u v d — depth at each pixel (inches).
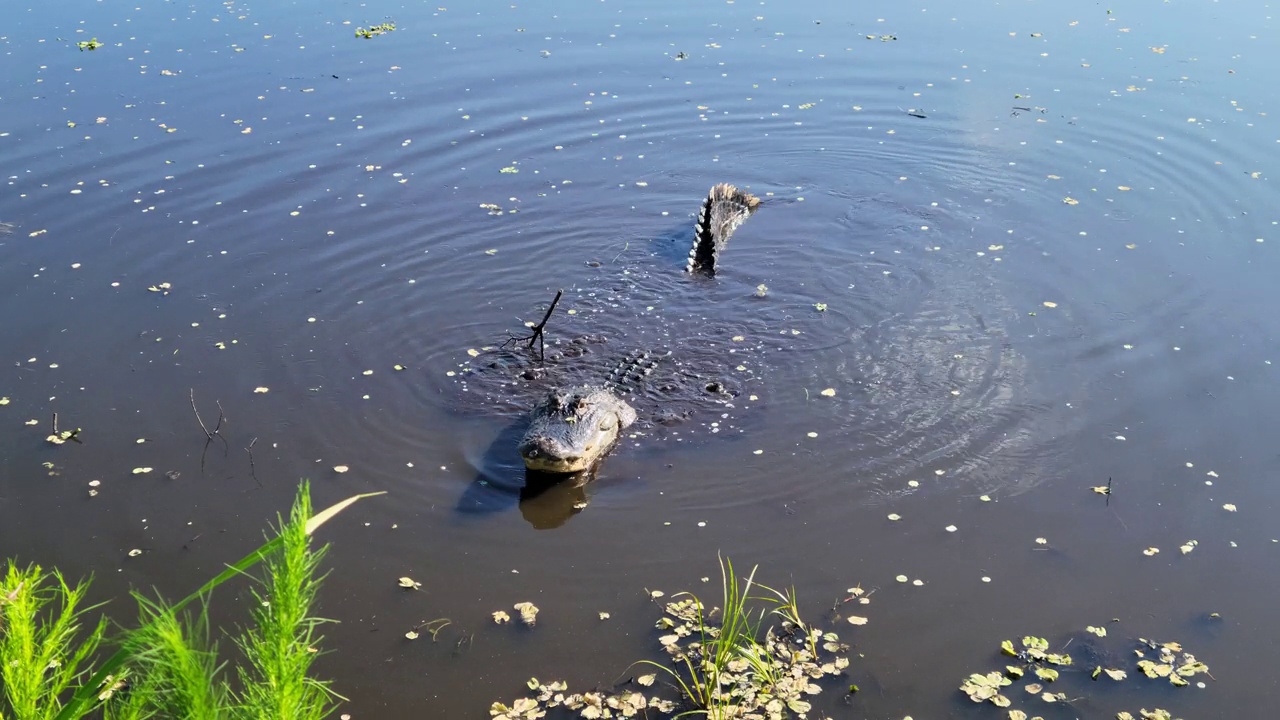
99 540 350.0
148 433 408.5
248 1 951.6
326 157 658.2
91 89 741.3
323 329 487.2
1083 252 546.3
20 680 194.7
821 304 510.9
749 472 387.2
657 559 341.1
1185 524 350.9
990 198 613.0
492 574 335.0
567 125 710.5
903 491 373.1
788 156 674.8
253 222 584.1
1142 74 768.9
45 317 490.0
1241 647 299.4
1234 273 518.9
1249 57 791.1
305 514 181.0
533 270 546.0
